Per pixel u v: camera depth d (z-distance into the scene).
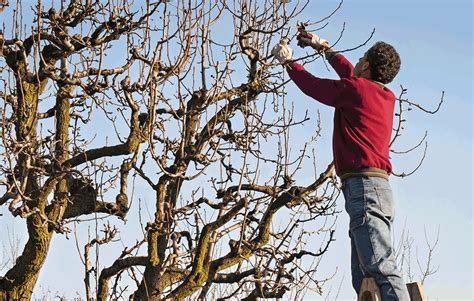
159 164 10.68
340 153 6.05
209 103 11.27
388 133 6.11
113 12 11.43
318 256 12.12
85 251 12.09
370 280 5.68
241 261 11.91
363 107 6.02
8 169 12.66
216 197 11.93
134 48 11.12
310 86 6.23
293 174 11.57
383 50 6.23
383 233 5.78
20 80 11.62
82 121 13.31
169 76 10.68
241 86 11.44
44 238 12.53
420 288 6.03
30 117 12.37
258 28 11.05
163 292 11.95
